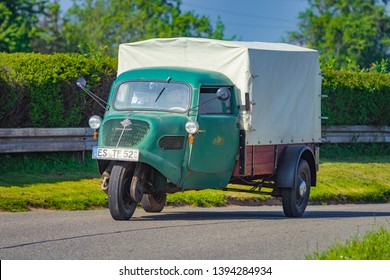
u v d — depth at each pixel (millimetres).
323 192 22781
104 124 14914
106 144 14797
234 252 11797
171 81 15430
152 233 13250
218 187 15859
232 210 18766
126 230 13484
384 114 30547
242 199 20406
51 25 70688
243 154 16031
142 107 15391
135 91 15570
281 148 17344
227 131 15711
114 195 14562
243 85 16031
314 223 15570
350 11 76812
